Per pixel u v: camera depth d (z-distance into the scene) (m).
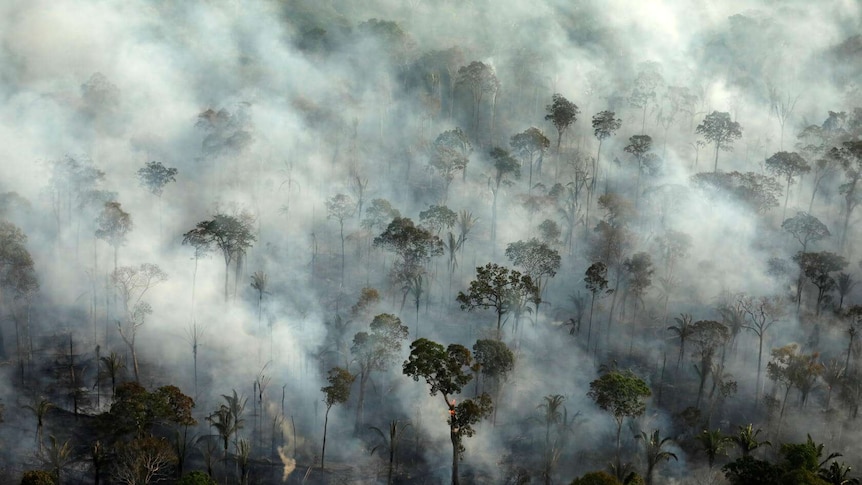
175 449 103.06
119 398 103.75
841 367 126.81
